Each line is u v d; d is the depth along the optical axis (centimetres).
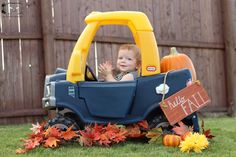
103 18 306
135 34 315
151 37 301
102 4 576
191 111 292
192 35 643
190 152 264
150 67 299
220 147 284
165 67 317
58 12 548
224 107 664
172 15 626
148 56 299
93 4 571
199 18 651
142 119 299
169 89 296
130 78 310
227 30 666
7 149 292
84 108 302
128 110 299
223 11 671
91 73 317
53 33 536
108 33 570
